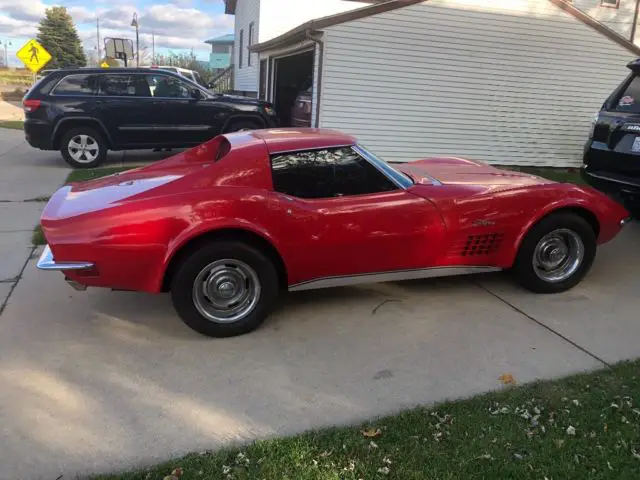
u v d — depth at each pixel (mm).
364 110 11312
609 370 3320
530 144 12250
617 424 2754
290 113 16031
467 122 11812
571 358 3514
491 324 3994
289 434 2760
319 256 3844
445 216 4043
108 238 3453
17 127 18125
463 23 11133
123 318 4074
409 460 2510
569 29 11570
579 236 4430
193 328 3713
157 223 3479
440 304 4336
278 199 3701
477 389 3162
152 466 2520
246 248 3635
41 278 4844
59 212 3625
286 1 16484
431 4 10906
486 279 4871
